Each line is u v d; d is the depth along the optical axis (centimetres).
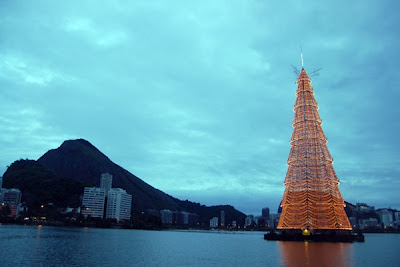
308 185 11800
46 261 5725
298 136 12875
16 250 7288
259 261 6100
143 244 11138
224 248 9788
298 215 11769
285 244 10425
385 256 7525
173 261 6234
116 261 6016
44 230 19775
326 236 11269
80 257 6450
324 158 12106
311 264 5612
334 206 11531
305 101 13325
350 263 5822
